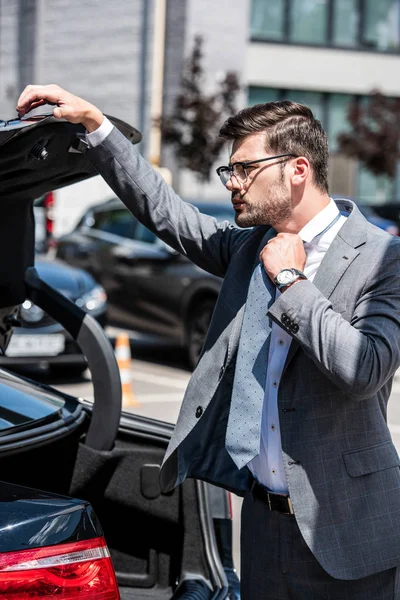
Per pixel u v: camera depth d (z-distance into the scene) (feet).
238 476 11.03
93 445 12.65
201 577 12.30
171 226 11.64
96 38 83.56
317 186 10.15
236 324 10.54
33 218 12.36
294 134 9.99
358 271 9.82
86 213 44.37
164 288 38.50
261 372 10.14
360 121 91.20
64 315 12.67
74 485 12.66
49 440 11.07
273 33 91.40
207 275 36.81
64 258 43.60
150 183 11.51
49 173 11.13
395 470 10.12
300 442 9.83
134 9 80.23
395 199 100.42
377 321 9.52
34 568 8.63
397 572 10.14
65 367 34.65
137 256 39.78
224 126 10.31
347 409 9.89
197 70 75.20
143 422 13.32
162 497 12.76
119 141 11.12
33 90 10.60
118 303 40.83
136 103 80.69
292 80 92.27
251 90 91.30
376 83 95.76
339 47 93.76
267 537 10.49
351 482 9.84
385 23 95.86
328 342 9.27
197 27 78.13
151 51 79.15
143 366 40.19
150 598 12.53
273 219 10.18
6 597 8.53
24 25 90.07
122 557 12.91
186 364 40.78
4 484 9.53
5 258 11.90
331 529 9.78
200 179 75.46
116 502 12.82
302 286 9.52
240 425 10.12
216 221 11.82
